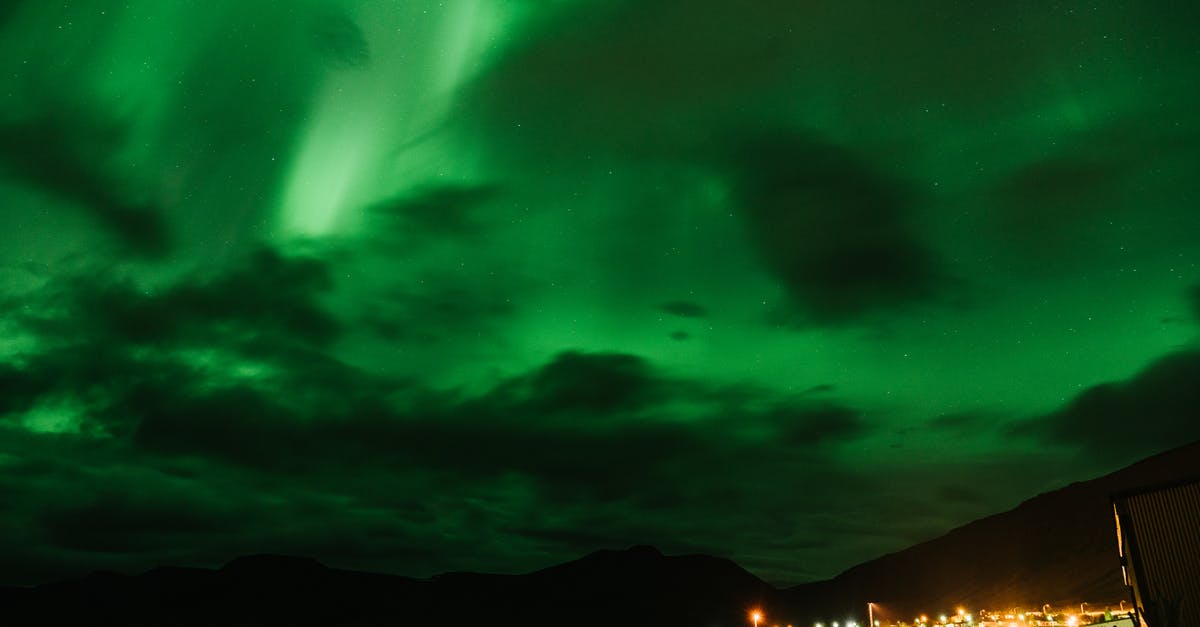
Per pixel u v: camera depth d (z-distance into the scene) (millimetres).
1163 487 22375
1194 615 21000
